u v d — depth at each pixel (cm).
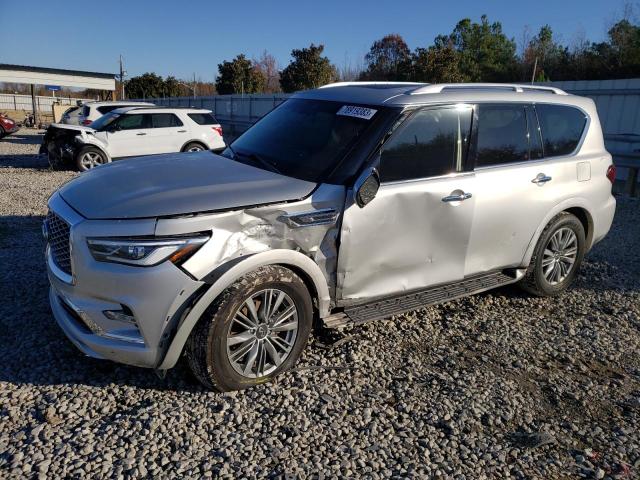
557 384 376
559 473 290
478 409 340
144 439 294
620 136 1358
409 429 318
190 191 332
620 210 938
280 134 433
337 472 279
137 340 315
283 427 312
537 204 470
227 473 273
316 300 369
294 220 342
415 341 426
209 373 325
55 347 382
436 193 401
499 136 450
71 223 321
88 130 1280
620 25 2894
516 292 540
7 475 262
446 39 3850
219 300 319
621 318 490
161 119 1359
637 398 364
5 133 2356
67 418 308
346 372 372
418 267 409
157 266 304
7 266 539
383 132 382
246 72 4622
